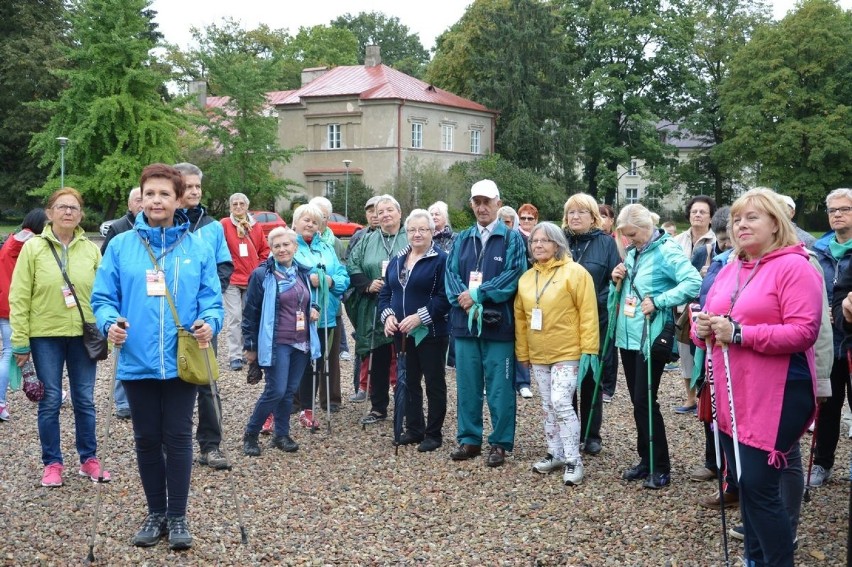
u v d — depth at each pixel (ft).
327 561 15.15
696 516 17.24
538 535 16.40
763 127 142.61
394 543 16.06
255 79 127.75
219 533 16.34
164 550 15.39
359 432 24.21
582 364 19.30
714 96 158.30
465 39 167.22
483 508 17.98
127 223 21.57
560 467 20.58
